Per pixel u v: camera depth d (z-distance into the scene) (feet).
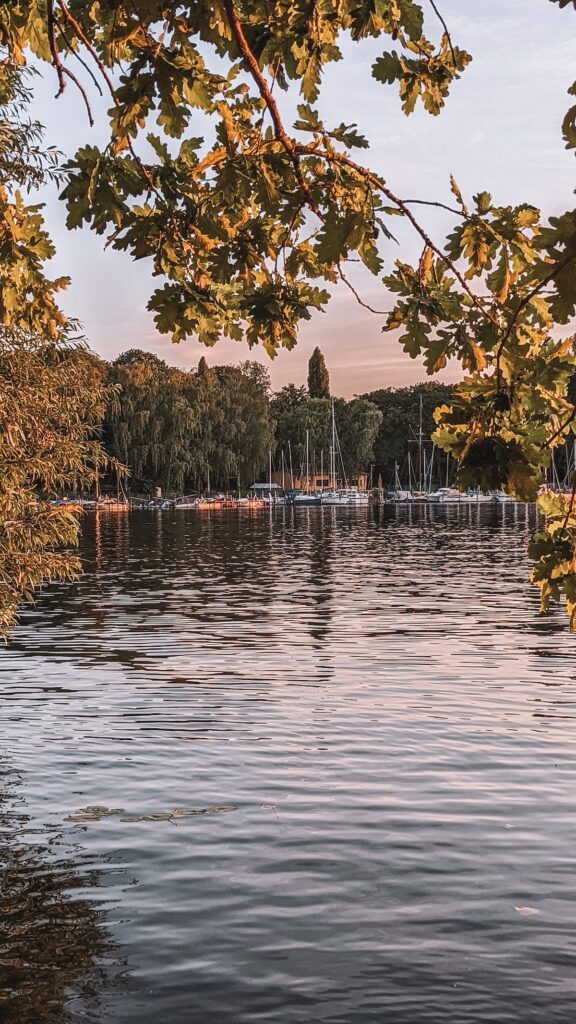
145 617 102.37
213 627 94.27
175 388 371.35
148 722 55.01
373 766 45.62
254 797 41.34
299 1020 24.18
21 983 26.11
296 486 517.96
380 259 10.68
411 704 59.00
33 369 48.49
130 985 26.09
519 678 67.21
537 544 10.70
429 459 544.21
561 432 10.16
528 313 9.98
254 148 11.25
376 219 10.61
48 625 96.68
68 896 31.60
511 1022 23.85
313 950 27.91
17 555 47.24
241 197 11.48
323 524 324.19
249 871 33.47
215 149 11.37
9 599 48.14
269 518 373.61
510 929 28.96
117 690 64.23
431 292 10.61
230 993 25.50
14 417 46.68
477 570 155.74
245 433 403.54
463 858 34.30
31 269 13.62
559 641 83.92
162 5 9.36
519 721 54.24
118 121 10.03
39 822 38.55
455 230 10.43
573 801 40.19
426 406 539.70
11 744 50.39
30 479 50.88
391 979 26.13
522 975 26.25
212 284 12.68
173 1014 24.59
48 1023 23.97
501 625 93.81
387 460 553.64
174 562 175.42
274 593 124.47
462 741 49.98
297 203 11.24
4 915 30.32
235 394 407.85
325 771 44.93
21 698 61.87
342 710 57.52
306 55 10.94
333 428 482.28
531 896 31.19
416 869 33.42
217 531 281.33
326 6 10.76
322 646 82.23
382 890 31.81
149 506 457.27
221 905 30.89
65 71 10.79
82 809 40.09
